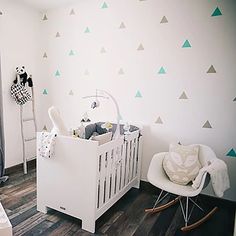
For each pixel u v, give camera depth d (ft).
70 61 10.34
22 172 10.36
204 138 7.97
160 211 7.45
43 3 9.77
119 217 7.02
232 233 6.46
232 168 7.66
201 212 7.49
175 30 8.03
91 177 6.05
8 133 9.96
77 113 10.50
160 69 8.42
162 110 8.55
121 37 9.02
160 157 7.47
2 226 3.49
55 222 6.63
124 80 9.15
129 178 8.40
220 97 7.61
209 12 7.48
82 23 9.80
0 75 9.23
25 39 10.26
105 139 6.59
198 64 7.81
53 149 6.48
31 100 10.62
